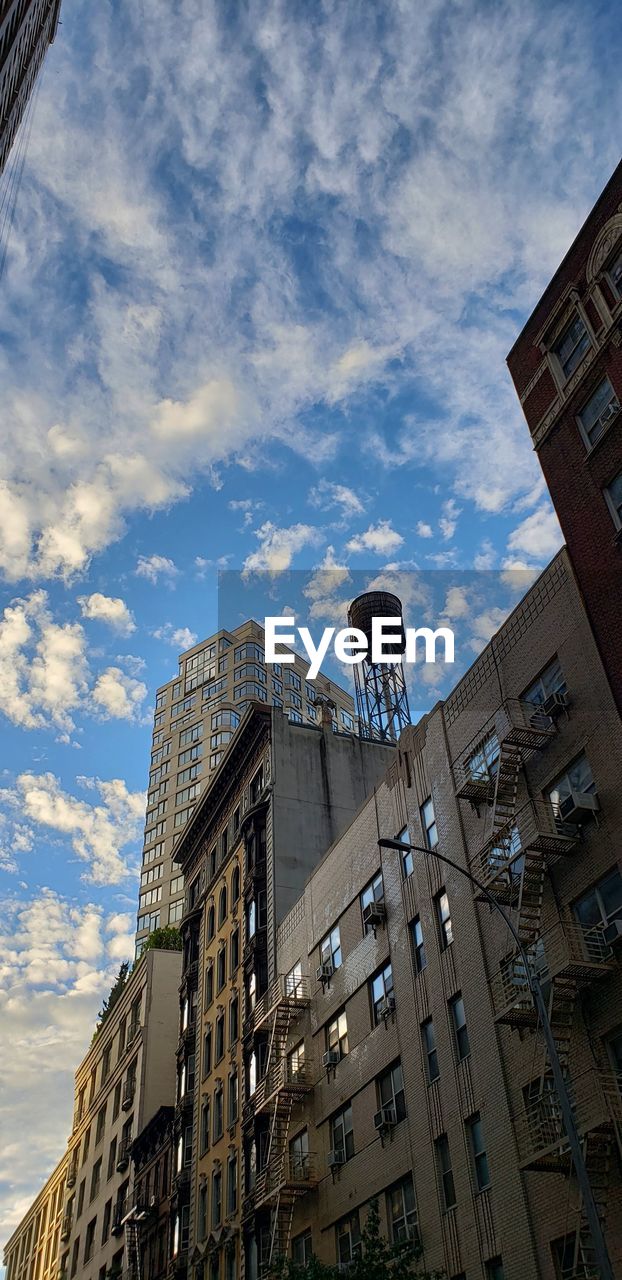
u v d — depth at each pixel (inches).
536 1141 944.3
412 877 1350.9
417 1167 1185.4
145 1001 2871.6
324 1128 1466.5
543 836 990.4
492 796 1158.3
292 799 2022.6
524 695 1167.6
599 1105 880.3
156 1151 2425.0
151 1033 2787.9
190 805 4948.3
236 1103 1893.5
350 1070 1422.2
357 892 1521.9
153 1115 2487.7
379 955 1400.1
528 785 1107.9
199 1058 2196.1
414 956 1305.4
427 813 1349.7
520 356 1312.7
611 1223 845.8
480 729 1243.2
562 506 1159.6
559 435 1200.8
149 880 4894.2
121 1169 2736.2
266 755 2110.0
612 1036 910.4
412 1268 1136.2
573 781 1048.2
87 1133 3339.1
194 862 2556.6
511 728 1110.4
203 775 4985.2
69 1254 3230.8
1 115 1215.6
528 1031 1026.1
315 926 1662.2
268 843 1971.0
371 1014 1395.2
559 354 1253.1
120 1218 2662.4
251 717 2181.3
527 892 1040.2
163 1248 2187.5
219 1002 2123.5
